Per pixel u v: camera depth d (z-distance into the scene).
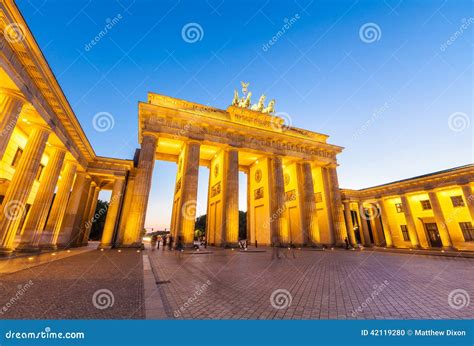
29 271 10.43
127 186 37.50
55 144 23.95
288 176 48.09
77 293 6.98
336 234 42.06
